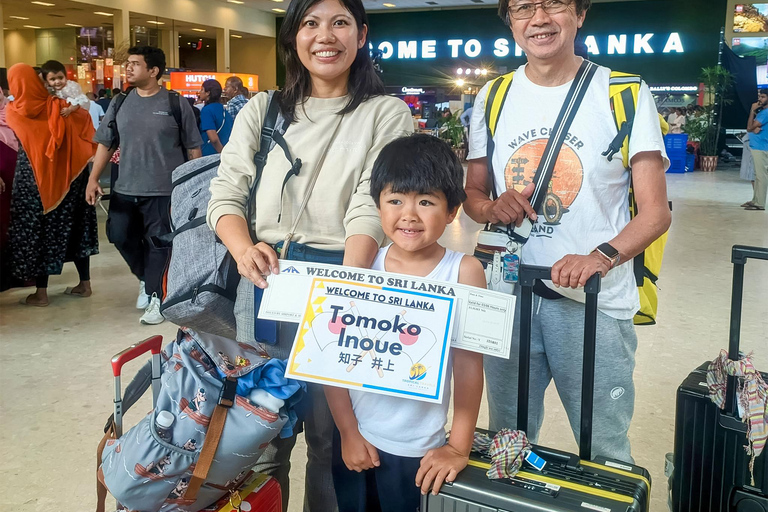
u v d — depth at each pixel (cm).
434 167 129
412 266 142
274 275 137
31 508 206
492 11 1897
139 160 383
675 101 1744
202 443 129
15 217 403
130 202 388
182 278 166
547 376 179
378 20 2008
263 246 140
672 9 1719
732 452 150
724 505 153
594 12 1791
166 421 127
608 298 163
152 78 386
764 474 142
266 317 135
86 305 430
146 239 391
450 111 1656
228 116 550
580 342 166
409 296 129
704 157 1472
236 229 150
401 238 134
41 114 405
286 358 163
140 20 1670
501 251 167
